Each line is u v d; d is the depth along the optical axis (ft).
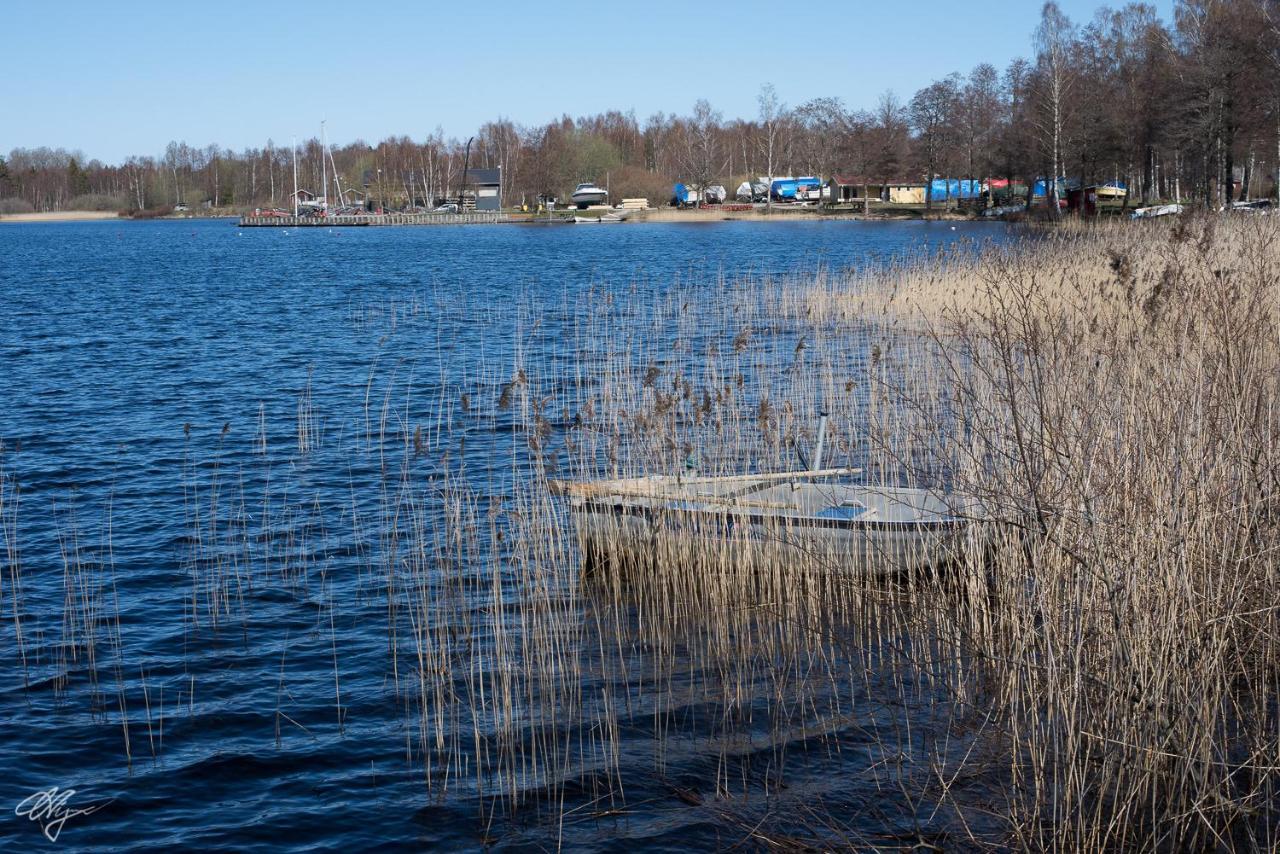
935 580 28.66
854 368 63.82
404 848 22.24
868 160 359.46
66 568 34.47
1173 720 20.85
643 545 34.14
